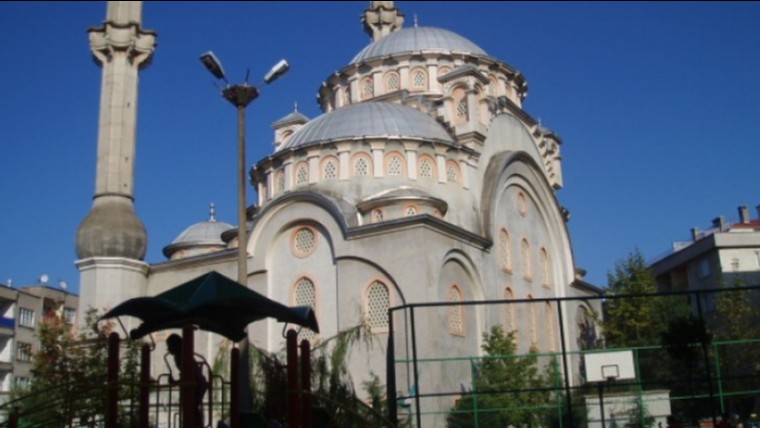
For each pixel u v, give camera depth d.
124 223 39.59
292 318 16.83
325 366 25.62
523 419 31.53
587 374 32.91
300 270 37.94
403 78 50.75
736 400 42.88
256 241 39.09
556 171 54.03
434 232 35.53
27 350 33.56
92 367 28.62
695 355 20.31
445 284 36.44
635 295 18.69
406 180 40.09
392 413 18.53
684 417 34.22
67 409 19.33
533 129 50.88
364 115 42.41
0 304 67.06
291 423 14.91
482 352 37.84
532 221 47.72
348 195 39.78
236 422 16.55
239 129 22.78
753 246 58.59
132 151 41.16
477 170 43.03
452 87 45.31
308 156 41.03
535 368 33.44
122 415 20.66
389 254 35.25
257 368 24.20
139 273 40.19
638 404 30.31
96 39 41.47
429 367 33.31
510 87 53.22
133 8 41.94
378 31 61.91
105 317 16.80
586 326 51.25
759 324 48.50
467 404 31.88
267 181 43.41
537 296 45.94
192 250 56.09
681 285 65.25
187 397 14.01
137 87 41.94
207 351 39.34
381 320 34.94
